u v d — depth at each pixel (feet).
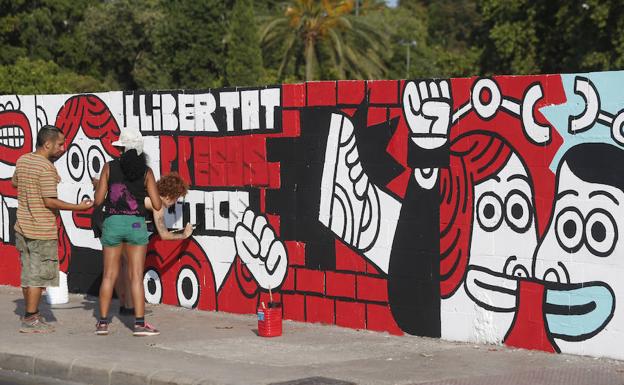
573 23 103.81
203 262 33.91
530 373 23.41
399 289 28.68
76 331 30.48
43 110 38.65
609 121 24.16
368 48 166.50
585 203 24.70
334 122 30.01
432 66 224.74
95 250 37.22
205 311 33.86
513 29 112.37
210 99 33.27
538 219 25.63
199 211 33.86
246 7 142.00
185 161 34.14
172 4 144.36
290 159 31.19
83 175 37.40
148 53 149.79
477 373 23.58
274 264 31.86
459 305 27.43
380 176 28.96
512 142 26.07
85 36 151.43
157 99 34.81
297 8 157.99
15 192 39.81
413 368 24.34
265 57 161.79
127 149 28.96
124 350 27.30
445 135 27.45
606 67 100.37
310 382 22.84
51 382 25.88
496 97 26.32
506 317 26.43
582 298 24.86
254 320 31.99
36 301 30.22
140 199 29.25
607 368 23.68
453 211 27.40
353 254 29.76
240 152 32.53
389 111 28.66
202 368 24.61
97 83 142.31
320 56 162.40
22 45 150.51
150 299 35.73
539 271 25.67
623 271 24.06
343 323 30.17
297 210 31.14
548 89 25.30
